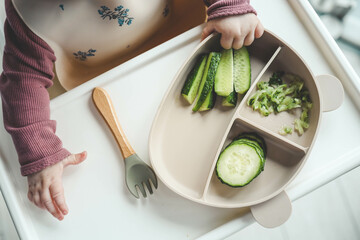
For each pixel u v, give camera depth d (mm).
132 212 720
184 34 759
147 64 766
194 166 718
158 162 715
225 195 701
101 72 904
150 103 756
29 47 734
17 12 694
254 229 1387
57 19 699
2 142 780
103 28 752
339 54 736
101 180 735
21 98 728
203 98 729
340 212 1400
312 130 695
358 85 718
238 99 744
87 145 751
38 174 715
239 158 688
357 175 1418
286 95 739
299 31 773
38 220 731
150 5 762
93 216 723
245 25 696
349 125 724
